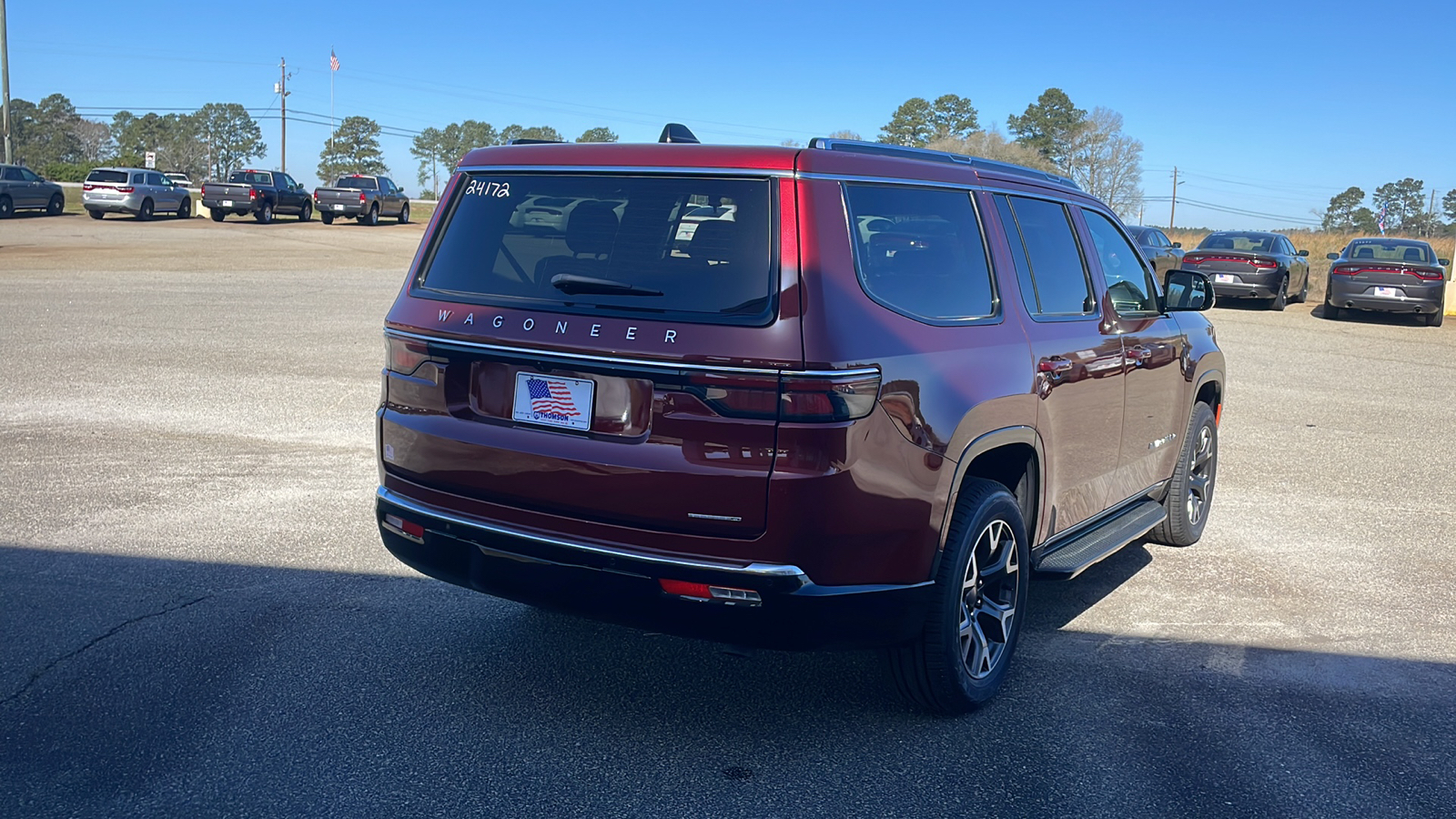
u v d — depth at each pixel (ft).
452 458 11.90
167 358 36.96
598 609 11.22
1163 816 10.51
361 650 14.02
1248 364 45.32
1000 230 13.66
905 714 12.69
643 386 10.76
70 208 152.15
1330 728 12.59
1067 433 14.29
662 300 10.86
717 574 10.52
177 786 10.53
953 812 10.50
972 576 12.51
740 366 10.34
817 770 11.27
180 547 17.88
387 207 153.48
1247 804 10.80
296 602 15.61
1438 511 22.70
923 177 12.59
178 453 24.12
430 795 10.53
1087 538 15.64
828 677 13.70
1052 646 15.01
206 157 492.13
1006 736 12.19
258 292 60.85
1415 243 69.82
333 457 24.17
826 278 10.67
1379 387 40.27
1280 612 16.56
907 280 11.78
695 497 10.55
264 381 33.06
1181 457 19.17
